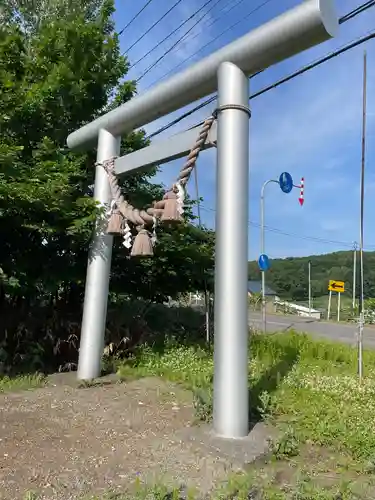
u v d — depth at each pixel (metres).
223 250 4.06
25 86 6.79
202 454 3.44
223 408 3.87
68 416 4.21
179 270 8.04
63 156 6.66
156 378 5.86
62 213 5.95
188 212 8.02
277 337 9.89
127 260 7.48
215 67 4.46
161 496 2.63
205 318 9.07
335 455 3.58
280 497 2.75
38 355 6.86
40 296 7.18
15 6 9.02
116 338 7.37
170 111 5.37
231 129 4.19
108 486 2.85
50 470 3.05
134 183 8.04
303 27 3.88
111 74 7.77
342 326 20.41
